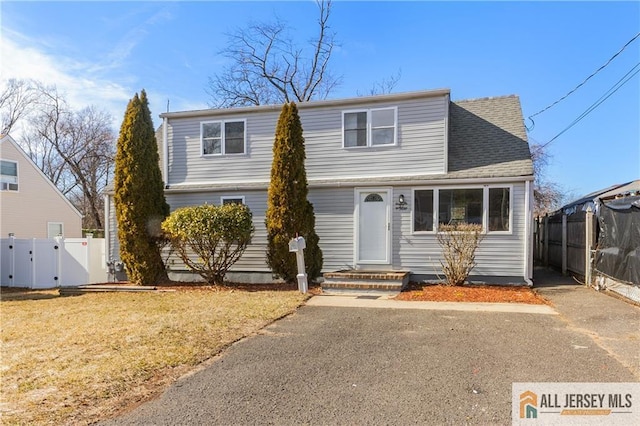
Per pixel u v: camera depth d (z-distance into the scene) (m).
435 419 2.99
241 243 10.17
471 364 4.23
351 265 10.91
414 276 10.42
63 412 3.16
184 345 4.98
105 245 12.84
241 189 11.64
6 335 5.67
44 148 30.06
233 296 8.79
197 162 12.43
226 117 12.23
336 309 7.37
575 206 12.74
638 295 7.08
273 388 3.63
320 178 11.36
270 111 11.91
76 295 9.95
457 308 7.32
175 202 12.34
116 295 9.54
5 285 13.16
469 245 9.57
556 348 4.75
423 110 10.66
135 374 3.98
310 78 24.31
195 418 3.05
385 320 6.43
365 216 10.87
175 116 12.52
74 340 5.29
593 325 5.83
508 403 3.27
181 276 11.93
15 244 13.14
